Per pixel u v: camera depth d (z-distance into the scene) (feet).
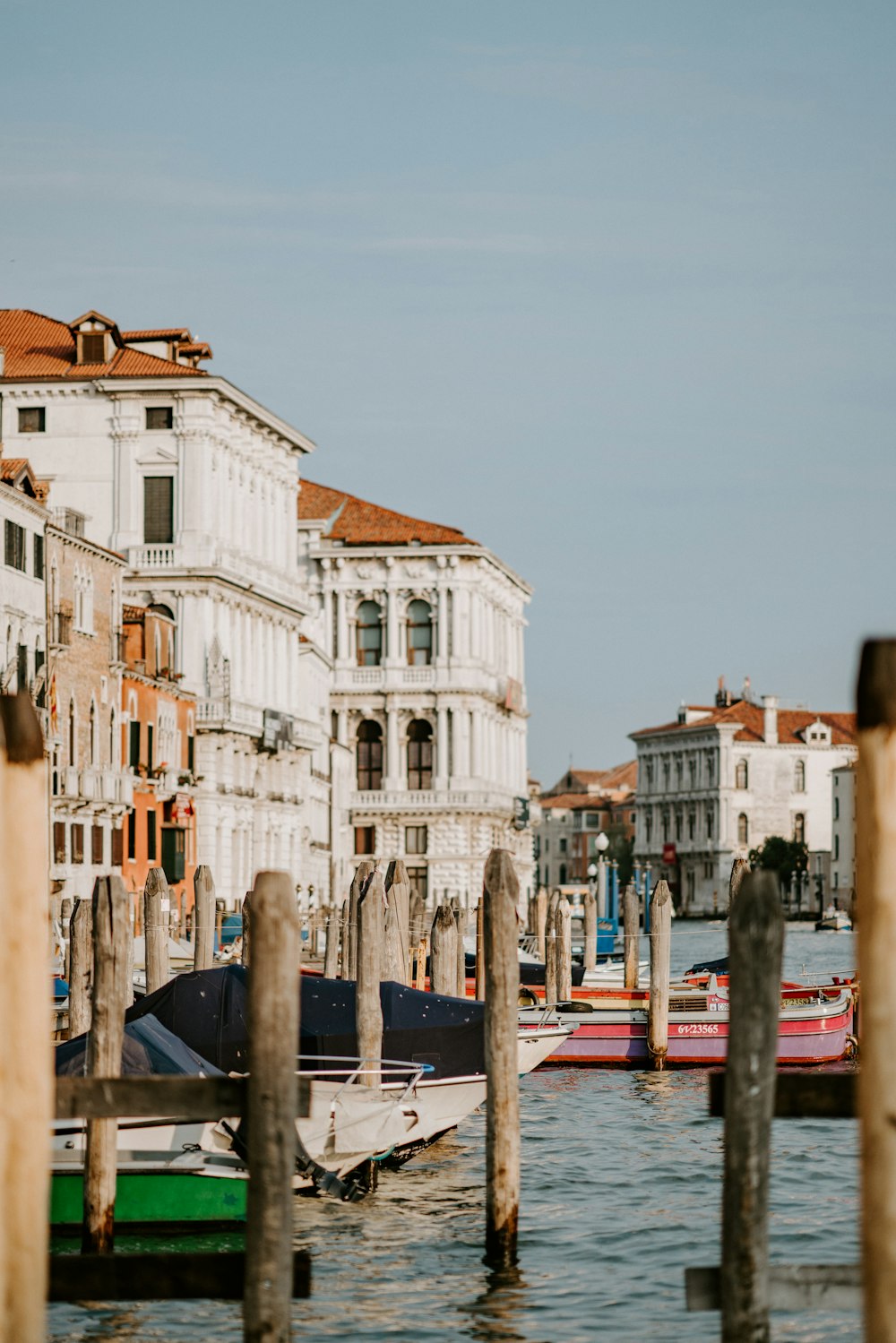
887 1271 45.11
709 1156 117.08
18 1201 48.16
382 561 493.36
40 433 347.97
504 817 509.35
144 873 299.17
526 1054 129.08
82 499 347.15
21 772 48.49
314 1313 78.38
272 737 371.76
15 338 364.79
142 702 300.81
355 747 497.05
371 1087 100.42
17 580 244.22
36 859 48.73
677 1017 161.99
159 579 341.62
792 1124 128.57
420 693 489.26
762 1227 51.55
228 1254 53.67
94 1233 81.76
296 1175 94.73
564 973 167.02
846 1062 163.12
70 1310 79.05
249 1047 53.88
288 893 53.83
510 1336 75.05
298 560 496.23
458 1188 103.19
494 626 530.68
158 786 306.55
